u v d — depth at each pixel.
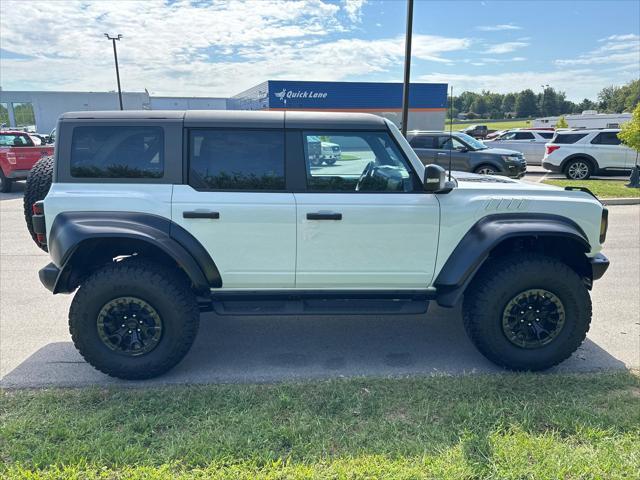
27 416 2.94
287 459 2.53
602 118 29.75
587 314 3.50
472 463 2.48
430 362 3.82
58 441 2.69
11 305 5.07
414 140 13.62
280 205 3.44
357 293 3.69
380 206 3.50
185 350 3.46
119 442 2.65
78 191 3.38
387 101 33.72
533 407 3.02
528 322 3.51
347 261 3.56
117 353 3.40
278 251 3.50
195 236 3.42
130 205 3.36
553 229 3.45
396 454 2.57
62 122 3.42
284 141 3.49
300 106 33.12
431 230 3.56
